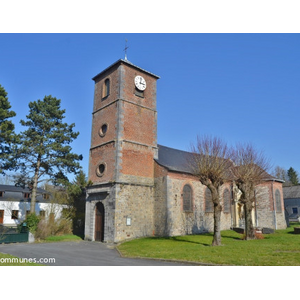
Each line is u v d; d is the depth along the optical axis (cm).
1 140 2777
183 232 2381
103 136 2439
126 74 2448
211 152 1895
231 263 1077
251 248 1401
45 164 2869
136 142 2377
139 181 2328
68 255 1468
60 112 3056
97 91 2659
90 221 2362
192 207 2506
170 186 2344
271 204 3041
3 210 4222
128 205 2205
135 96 2477
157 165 2434
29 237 2189
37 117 2889
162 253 1426
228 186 3039
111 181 2202
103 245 2003
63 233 2772
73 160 2953
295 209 5078
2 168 2750
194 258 1221
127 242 2020
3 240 2077
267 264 1026
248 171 2139
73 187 2819
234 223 2969
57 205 2864
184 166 2600
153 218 2358
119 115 2317
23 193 4512
